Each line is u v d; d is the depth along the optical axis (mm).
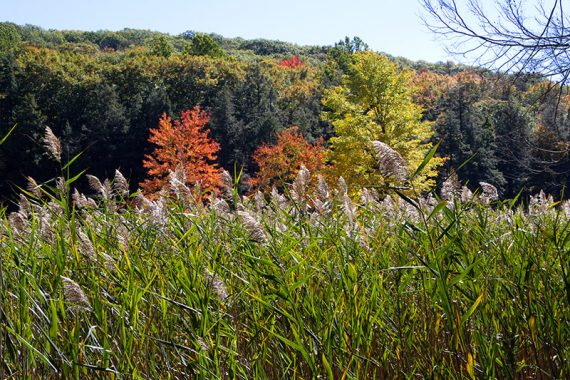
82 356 2779
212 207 4074
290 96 91062
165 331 2928
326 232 3941
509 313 2934
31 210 4246
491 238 3801
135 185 68188
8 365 2707
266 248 3303
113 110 67938
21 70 77750
